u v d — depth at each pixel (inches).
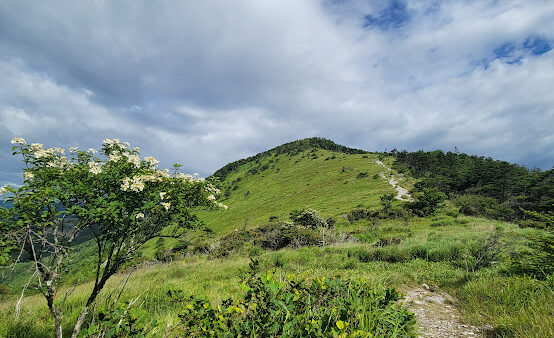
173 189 145.3
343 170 3654.0
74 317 190.4
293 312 100.1
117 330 83.7
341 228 1273.4
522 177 2655.0
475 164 3095.5
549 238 230.7
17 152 131.3
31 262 116.8
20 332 162.2
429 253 414.9
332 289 118.1
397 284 266.8
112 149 163.0
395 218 1393.9
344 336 75.5
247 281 120.2
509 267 259.0
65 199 126.0
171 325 131.6
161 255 1016.2
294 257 476.7
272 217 2460.6
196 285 328.5
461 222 1059.9
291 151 6141.7
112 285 294.2
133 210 133.4
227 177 6087.6
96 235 136.4
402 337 105.9
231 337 84.1
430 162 3543.3
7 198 111.3
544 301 162.1
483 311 176.4
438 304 208.1
